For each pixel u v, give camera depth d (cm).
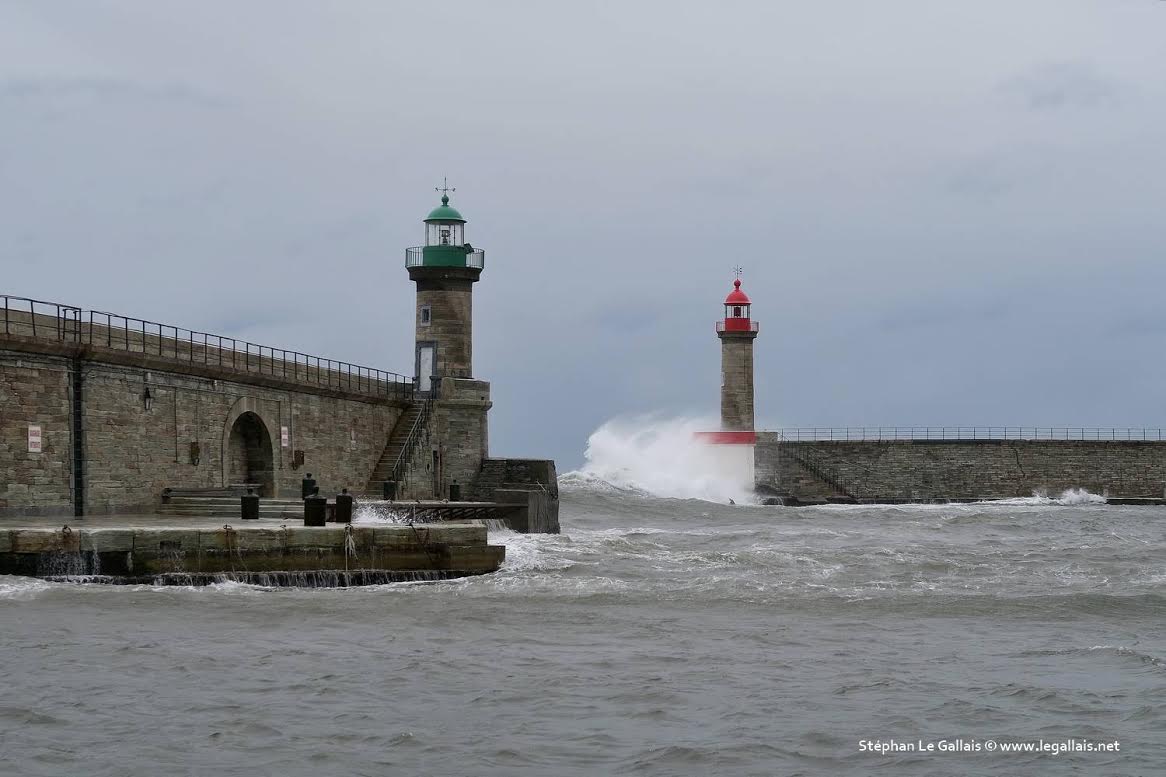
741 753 3117
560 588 5469
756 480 15312
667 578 5822
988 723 3391
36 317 6062
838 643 4400
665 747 3156
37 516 6016
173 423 7062
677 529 9706
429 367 10144
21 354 5928
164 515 6562
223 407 7556
